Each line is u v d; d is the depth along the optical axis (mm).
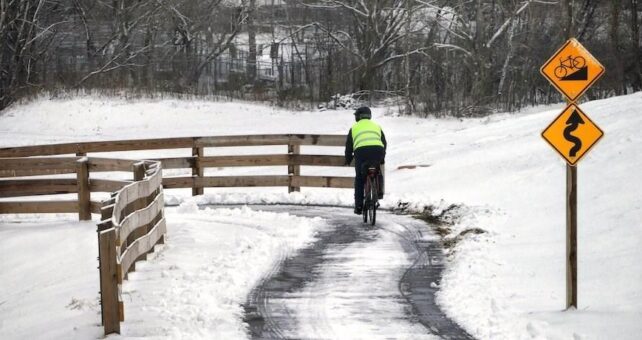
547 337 21641
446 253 33875
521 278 28328
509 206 40906
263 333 22828
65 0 155875
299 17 165375
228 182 52719
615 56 135500
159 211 34844
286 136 52344
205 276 29219
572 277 24078
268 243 35719
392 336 22531
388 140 103250
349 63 156500
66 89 135375
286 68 174625
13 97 130750
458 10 146250
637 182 37781
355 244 35938
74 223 41125
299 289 28031
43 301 28172
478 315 24391
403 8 146000
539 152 50969
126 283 27828
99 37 159250
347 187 51500
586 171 42562
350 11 153500
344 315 24734
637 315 22625
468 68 143375
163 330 22547
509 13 148375
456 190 47469
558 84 24734
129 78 148000
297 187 52781
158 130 117812
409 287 28266
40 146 47781
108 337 22016
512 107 138625
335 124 119625
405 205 46344
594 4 143875
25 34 139250
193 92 145875
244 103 139500
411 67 152625
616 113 55250
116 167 40406
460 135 69688
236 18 168750
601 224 33656
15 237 39188
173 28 162125
